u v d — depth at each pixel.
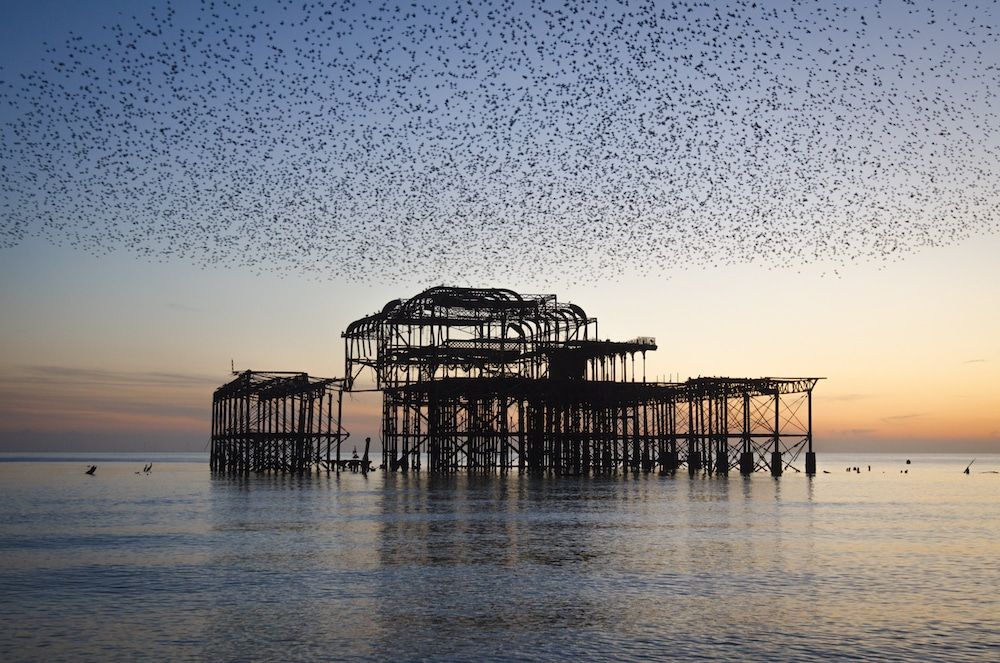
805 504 68.88
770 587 32.34
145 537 46.56
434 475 109.50
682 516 57.50
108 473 146.38
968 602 29.92
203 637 24.98
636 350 103.38
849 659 23.20
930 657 23.41
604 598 30.25
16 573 35.12
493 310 102.06
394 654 23.38
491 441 114.31
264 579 33.78
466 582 33.16
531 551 41.09
